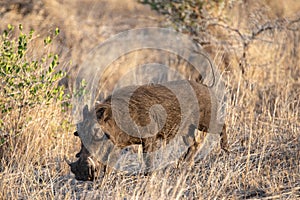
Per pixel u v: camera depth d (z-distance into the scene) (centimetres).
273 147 1953
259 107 2414
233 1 3034
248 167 1772
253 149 1947
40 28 2970
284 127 2097
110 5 3641
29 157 1792
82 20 3281
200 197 1554
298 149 1908
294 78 2792
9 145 1816
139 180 1667
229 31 2925
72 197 1630
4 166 1733
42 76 1836
